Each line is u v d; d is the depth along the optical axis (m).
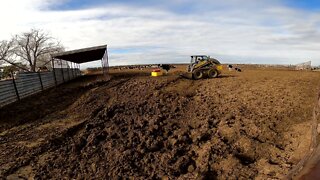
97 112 13.54
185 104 14.73
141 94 17.05
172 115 12.88
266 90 16.98
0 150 9.20
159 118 12.16
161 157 8.89
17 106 15.02
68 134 10.63
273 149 9.12
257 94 16.09
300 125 10.87
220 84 20.12
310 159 4.20
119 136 10.37
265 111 12.96
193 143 9.93
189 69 23.91
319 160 3.97
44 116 13.11
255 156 8.90
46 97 17.53
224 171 8.07
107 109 13.52
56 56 23.12
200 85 20.08
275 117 12.11
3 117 12.95
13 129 11.26
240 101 14.88
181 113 13.33
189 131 10.93
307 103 13.55
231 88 18.33
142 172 8.12
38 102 15.99
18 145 9.59
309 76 23.02
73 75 37.09
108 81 23.80
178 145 9.74
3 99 14.97
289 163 8.02
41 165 8.28
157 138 10.20
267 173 7.62
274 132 10.46
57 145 9.72
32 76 19.52
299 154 8.34
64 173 7.93
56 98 17.05
